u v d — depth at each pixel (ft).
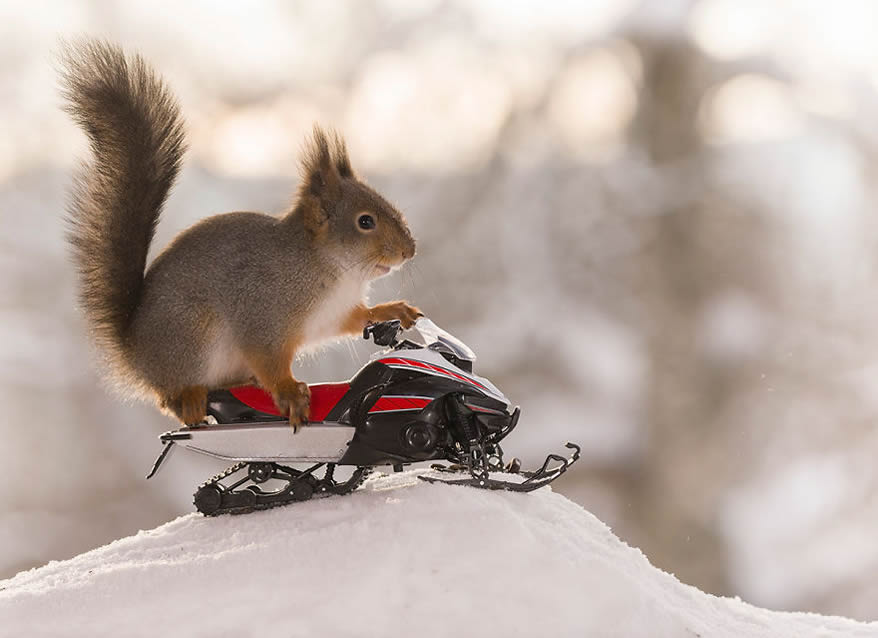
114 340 6.51
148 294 6.47
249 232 6.50
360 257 6.56
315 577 6.09
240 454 6.33
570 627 6.04
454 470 6.37
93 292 6.51
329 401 6.31
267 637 5.99
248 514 6.30
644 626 6.07
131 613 6.07
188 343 6.44
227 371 6.48
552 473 6.30
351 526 6.17
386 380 6.30
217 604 6.06
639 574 6.19
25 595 6.12
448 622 6.02
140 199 6.53
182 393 6.42
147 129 6.57
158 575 6.13
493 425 6.31
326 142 6.60
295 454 6.32
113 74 6.59
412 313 6.59
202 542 6.23
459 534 6.14
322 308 6.53
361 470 6.33
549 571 6.09
